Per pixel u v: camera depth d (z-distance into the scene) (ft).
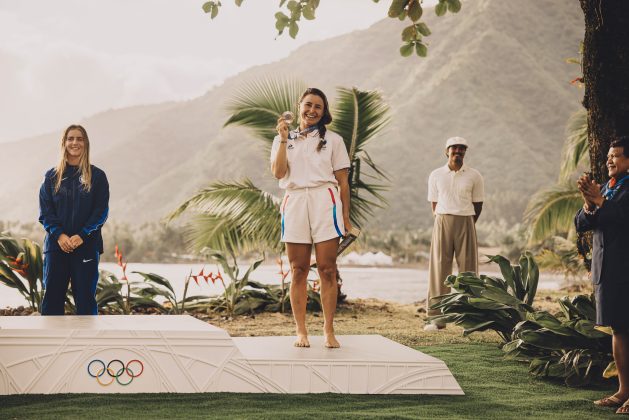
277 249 34.94
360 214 35.63
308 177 16.67
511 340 20.97
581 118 45.01
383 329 27.07
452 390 15.34
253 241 36.04
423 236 238.27
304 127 17.02
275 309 32.89
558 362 17.37
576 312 19.29
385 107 34.86
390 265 198.08
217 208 34.50
